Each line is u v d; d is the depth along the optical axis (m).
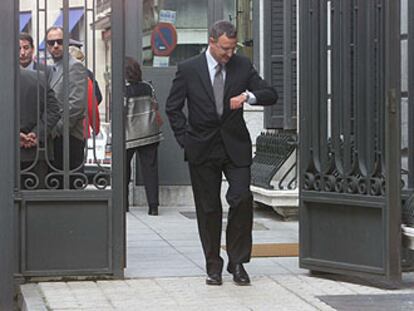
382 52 7.82
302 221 8.49
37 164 8.30
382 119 7.84
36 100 8.33
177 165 13.91
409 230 7.90
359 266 8.04
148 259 9.48
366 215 7.98
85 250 8.35
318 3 8.35
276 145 12.80
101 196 8.33
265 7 13.03
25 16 8.73
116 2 8.23
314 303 7.47
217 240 8.19
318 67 8.38
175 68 13.86
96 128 8.42
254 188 12.88
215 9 13.84
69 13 8.38
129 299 7.66
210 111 7.90
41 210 8.27
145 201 13.94
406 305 7.41
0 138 7.15
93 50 8.49
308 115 8.44
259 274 8.67
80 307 7.38
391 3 7.66
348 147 8.10
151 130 12.82
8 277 7.27
